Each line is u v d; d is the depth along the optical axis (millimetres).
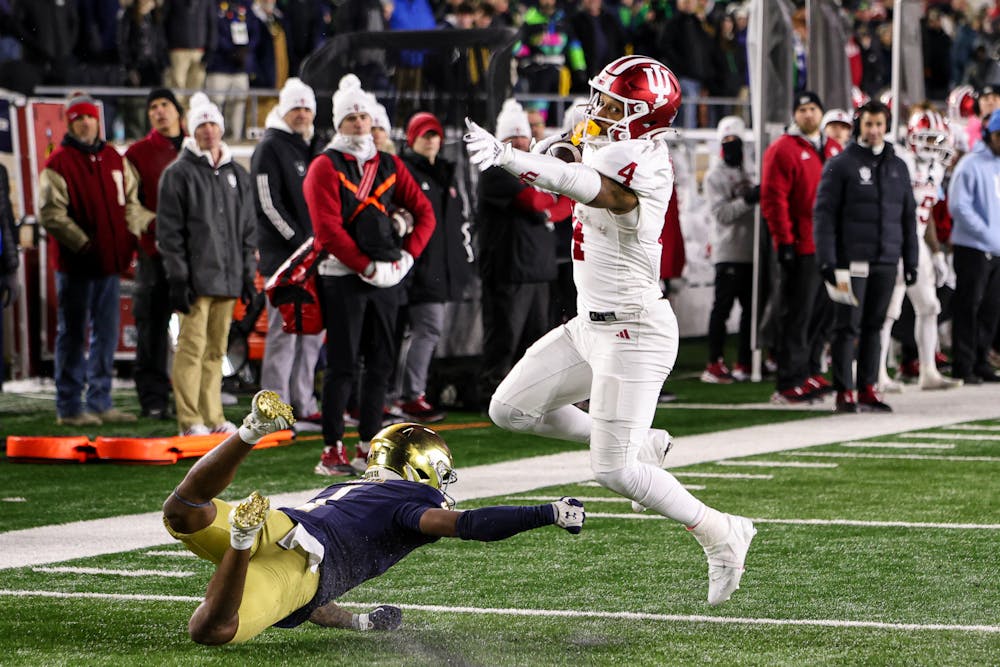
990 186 47688
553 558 23891
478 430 39719
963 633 19031
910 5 51812
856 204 40844
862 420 40875
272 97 54438
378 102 43688
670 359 20484
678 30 64938
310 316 32312
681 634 19141
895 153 41562
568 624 19734
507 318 40812
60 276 40156
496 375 41344
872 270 41344
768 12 47906
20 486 31422
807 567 23000
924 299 47469
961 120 59500
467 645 18672
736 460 33844
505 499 28891
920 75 52594
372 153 31734
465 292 42781
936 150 46188
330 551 17719
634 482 20312
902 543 24766
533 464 33688
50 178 39344
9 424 41031
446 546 24906
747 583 22016
